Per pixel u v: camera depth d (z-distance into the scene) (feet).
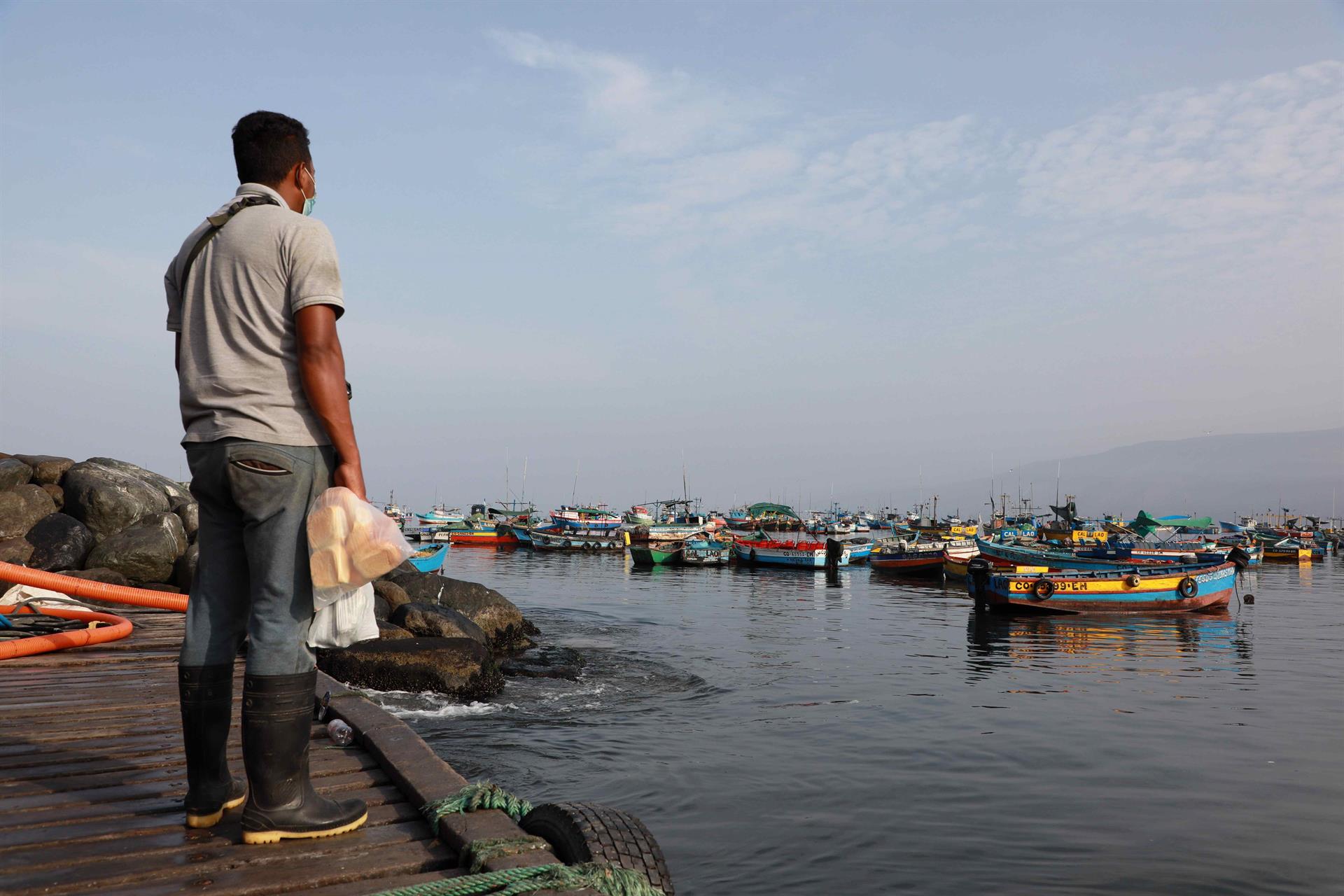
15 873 9.54
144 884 9.41
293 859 10.14
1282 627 86.58
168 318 10.82
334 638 10.59
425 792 12.03
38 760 14.51
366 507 9.68
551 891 9.17
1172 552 135.13
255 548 10.03
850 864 25.71
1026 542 170.60
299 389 10.01
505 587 129.70
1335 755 38.19
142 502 56.34
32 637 26.89
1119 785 33.63
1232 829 28.91
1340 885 24.67
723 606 104.47
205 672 10.67
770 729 42.29
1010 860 26.18
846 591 129.08
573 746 38.29
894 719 44.65
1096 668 61.31
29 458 57.47
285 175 10.91
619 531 252.42
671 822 28.96
